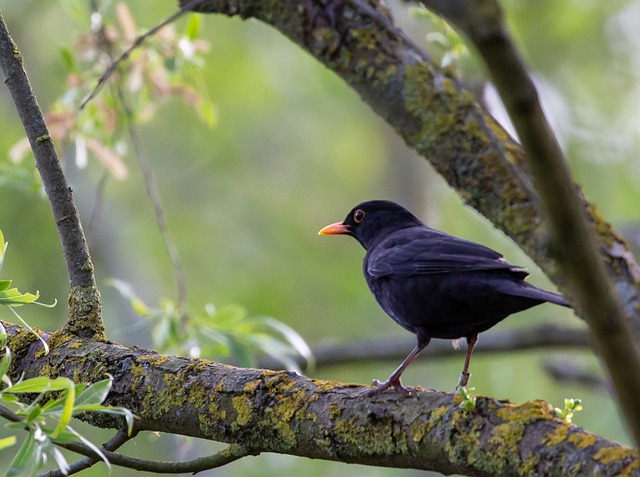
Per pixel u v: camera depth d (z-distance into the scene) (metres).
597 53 19.41
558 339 14.38
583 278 4.14
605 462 4.83
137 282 18.94
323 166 23.17
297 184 22.58
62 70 18.48
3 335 5.64
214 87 21.31
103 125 10.98
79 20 11.00
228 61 21.61
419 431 5.64
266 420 6.17
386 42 7.52
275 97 22.27
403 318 8.80
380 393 6.01
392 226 10.86
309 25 7.66
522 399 17.84
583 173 18.73
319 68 22.25
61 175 7.23
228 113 21.81
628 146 19.03
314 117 22.72
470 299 8.10
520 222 6.82
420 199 20.88
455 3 3.90
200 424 6.34
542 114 3.98
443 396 5.80
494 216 7.00
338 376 20.33
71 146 15.17
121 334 13.33
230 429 6.26
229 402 6.28
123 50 10.76
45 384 5.14
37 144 7.26
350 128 23.00
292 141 22.61
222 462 6.38
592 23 19.17
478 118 7.16
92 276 7.14
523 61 3.94
